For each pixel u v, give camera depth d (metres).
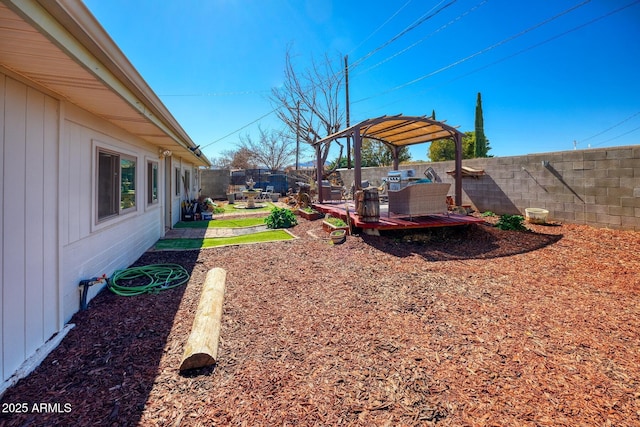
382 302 3.09
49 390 1.82
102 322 2.72
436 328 2.54
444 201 5.93
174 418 1.60
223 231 7.63
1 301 1.89
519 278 3.71
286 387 1.85
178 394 1.79
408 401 1.72
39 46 1.64
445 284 3.55
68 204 2.80
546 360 2.07
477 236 5.70
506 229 5.96
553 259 4.34
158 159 6.49
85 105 2.96
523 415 1.59
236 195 17.86
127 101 2.79
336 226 6.30
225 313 2.89
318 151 9.26
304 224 8.02
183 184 10.45
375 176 12.04
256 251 5.35
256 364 2.08
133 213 4.69
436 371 1.97
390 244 5.39
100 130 3.51
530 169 6.70
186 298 3.29
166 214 7.81
